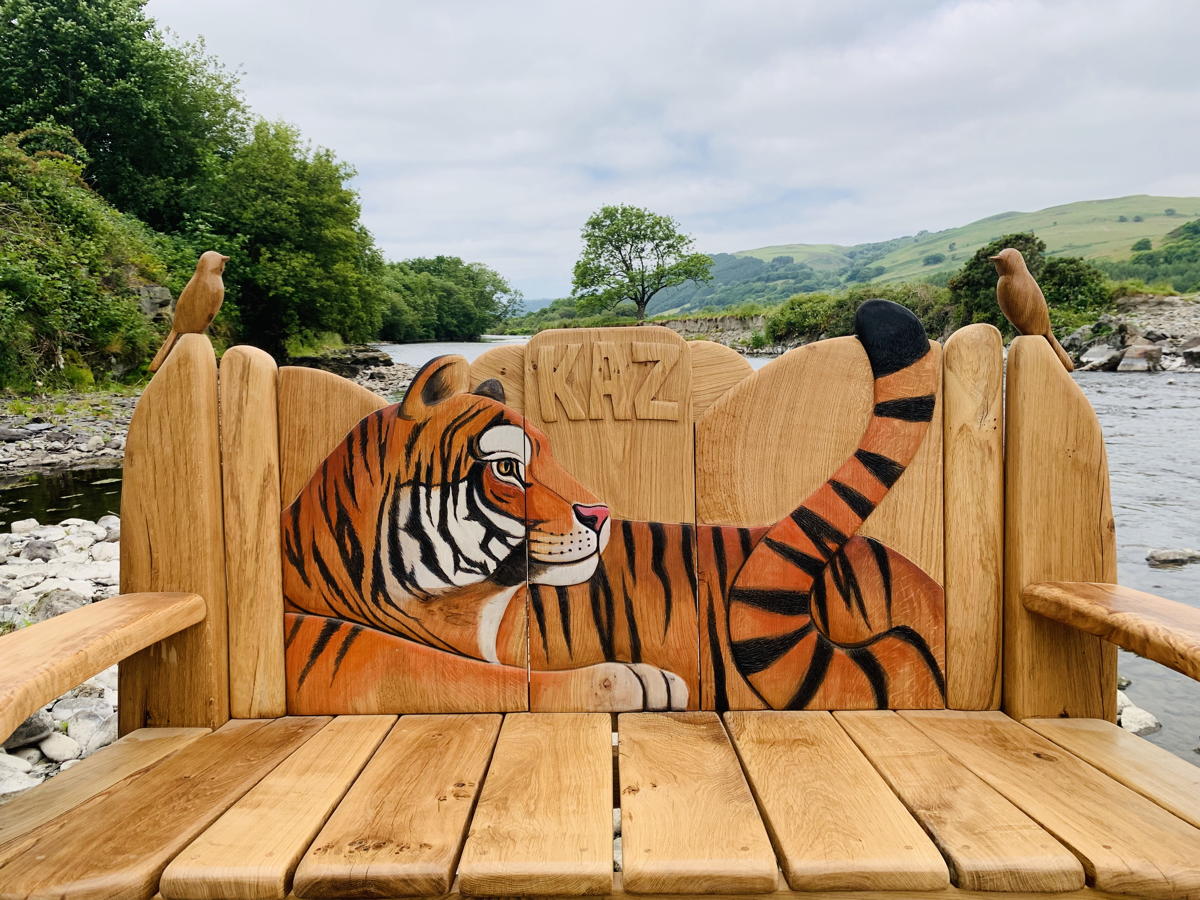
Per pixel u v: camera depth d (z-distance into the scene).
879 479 1.70
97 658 1.27
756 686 1.70
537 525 1.71
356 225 34.56
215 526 1.67
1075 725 1.61
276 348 29.55
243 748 1.54
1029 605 1.62
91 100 25.55
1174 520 6.70
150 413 1.65
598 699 1.71
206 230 25.58
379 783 1.38
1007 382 1.70
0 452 10.71
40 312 15.76
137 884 1.12
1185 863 1.12
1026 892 1.14
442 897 1.16
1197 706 3.38
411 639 1.72
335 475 1.73
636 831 1.22
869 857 1.15
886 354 1.70
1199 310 29.47
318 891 1.14
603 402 1.71
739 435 1.71
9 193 16.92
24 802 1.34
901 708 1.70
